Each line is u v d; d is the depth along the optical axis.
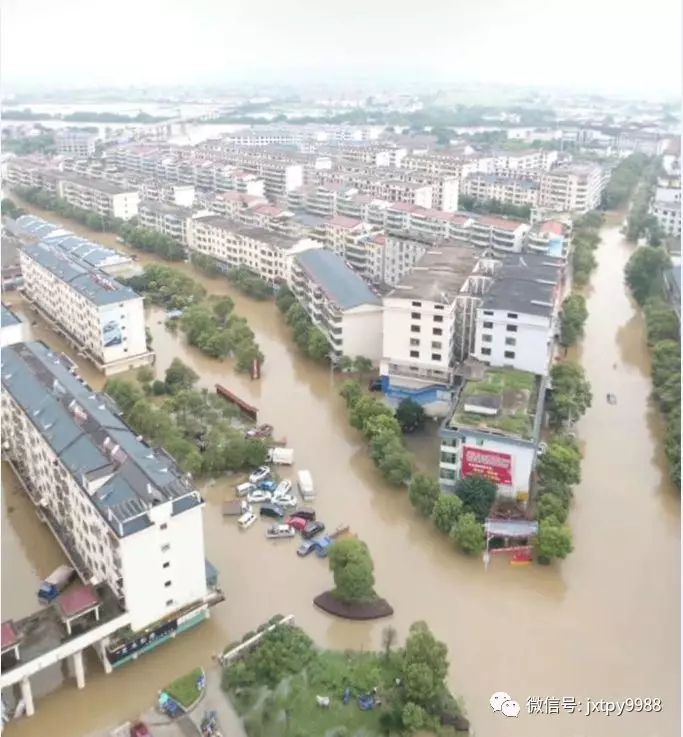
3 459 130.50
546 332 141.38
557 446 124.81
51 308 197.88
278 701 84.50
